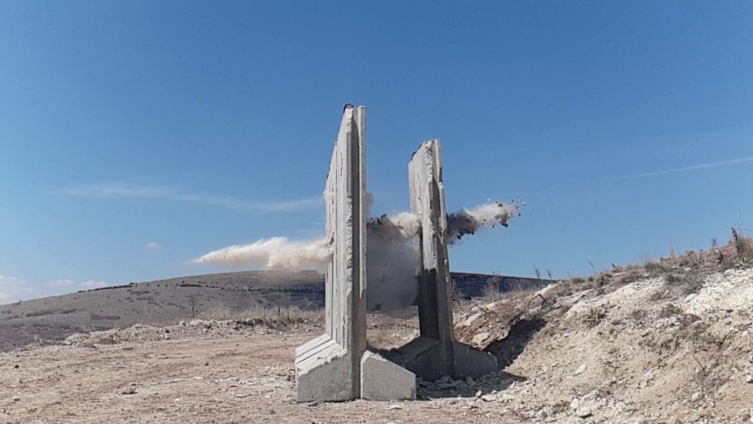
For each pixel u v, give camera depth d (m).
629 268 14.24
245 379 12.58
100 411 9.19
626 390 8.18
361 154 10.52
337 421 8.23
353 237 10.28
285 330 27.28
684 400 7.17
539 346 11.88
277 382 12.13
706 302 9.34
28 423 8.40
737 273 10.10
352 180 10.45
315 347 13.16
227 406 9.41
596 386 8.77
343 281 10.49
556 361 10.56
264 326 27.25
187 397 10.34
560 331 11.84
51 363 15.39
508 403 9.39
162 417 8.57
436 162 12.77
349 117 10.62
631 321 10.04
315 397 9.75
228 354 17.42
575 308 12.50
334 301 12.27
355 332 10.05
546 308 13.83
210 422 8.18
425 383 11.38
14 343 22.81
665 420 6.95
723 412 6.55
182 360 16.05
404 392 9.91
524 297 16.14
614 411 7.74
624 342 9.45
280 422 8.18
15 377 13.05
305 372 9.77
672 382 7.68
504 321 14.62
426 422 8.12
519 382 10.54
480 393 10.13
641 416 7.32
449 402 9.66
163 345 20.02
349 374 9.91
